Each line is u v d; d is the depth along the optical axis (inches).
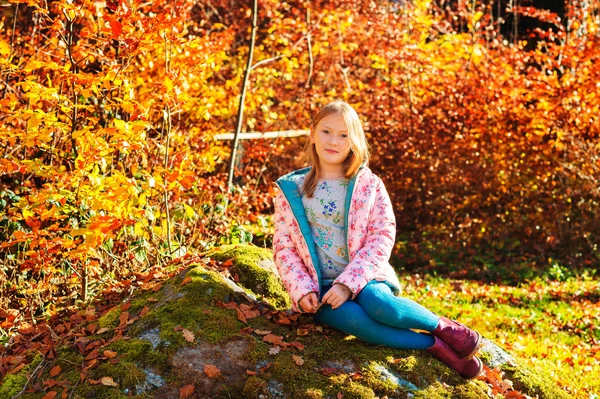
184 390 110.4
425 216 381.4
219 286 132.7
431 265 335.9
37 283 174.6
